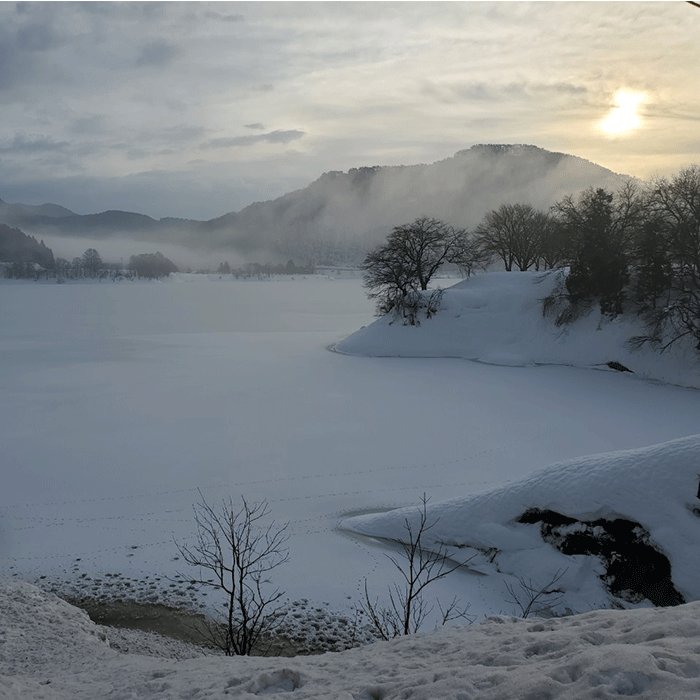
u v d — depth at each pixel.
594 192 99.19
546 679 5.54
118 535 28.52
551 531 24.84
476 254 105.31
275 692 7.95
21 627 16.95
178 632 20.80
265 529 29.25
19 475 36.81
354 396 60.16
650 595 22.06
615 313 77.62
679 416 52.78
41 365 77.81
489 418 51.69
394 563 25.23
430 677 6.73
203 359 83.44
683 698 4.62
